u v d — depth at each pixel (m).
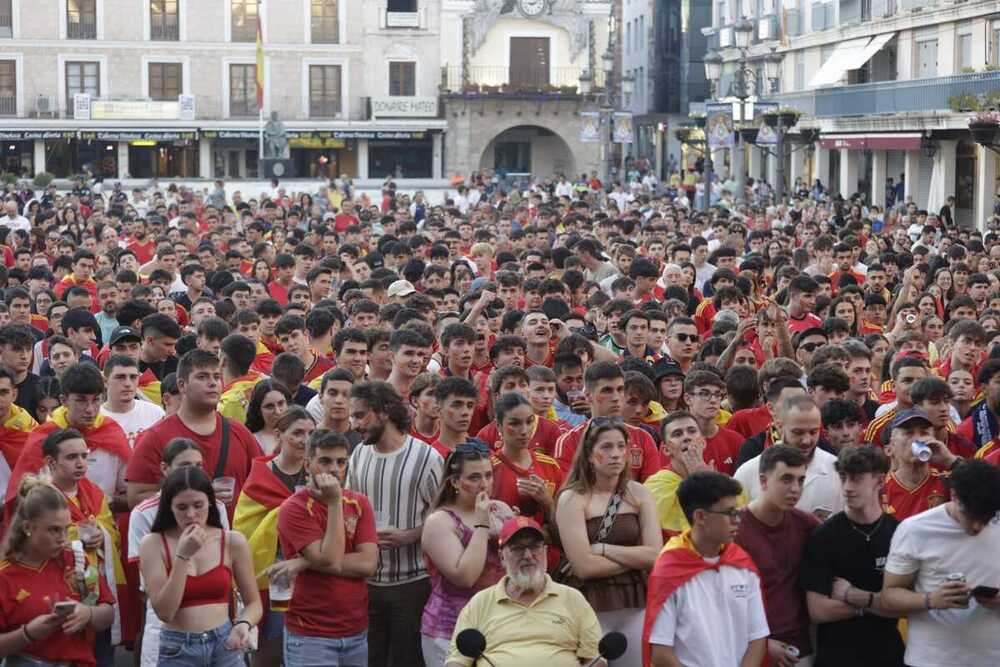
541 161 75.88
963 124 41.53
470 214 39.41
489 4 72.50
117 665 11.11
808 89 56.38
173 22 70.56
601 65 73.75
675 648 7.93
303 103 71.75
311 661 9.03
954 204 43.59
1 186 52.44
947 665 8.21
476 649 7.96
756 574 8.05
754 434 11.25
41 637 8.45
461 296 18.91
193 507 8.48
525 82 73.75
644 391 11.02
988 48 42.78
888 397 12.80
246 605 8.81
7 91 69.38
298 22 71.31
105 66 70.00
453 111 72.00
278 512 9.20
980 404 11.52
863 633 8.53
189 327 16.61
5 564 8.62
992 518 8.12
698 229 29.16
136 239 27.17
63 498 8.59
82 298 16.97
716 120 37.59
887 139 46.72
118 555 10.01
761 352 14.83
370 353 12.84
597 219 31.11
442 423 10.43
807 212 35.81
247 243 26.44
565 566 9.03
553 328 13.78
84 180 58.34
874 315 17.61
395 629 9.69
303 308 16.44
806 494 9.39
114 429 10.79
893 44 49.69
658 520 8.95
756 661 8.00
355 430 10.34
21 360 12.33
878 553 8.45
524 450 9.85
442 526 9.02
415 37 72.44
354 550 9.14
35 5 69.12
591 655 8.11
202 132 69.19
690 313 18.70
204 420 10.32
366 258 23.22
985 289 18.72
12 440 10.99
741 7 64.94
